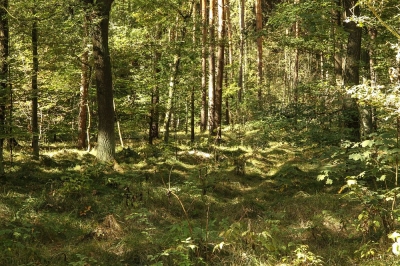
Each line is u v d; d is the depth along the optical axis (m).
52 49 13.84
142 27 18.22
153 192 9.93
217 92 19.64
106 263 5.72
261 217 8.43
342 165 6.77
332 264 5.33
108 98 13.61
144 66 18.88
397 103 4.24
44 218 7.18
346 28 12.48
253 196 10.73
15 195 8.84
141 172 12.43
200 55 17.94
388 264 4.69
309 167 13.13
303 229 6.69
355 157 5.83
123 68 18.66
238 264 5.38
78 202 8.73
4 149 14.40
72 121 22.20
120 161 13.82
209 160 15.18
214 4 20.03
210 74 19.84
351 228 7.00
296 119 11.39
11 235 6.38
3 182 9.79
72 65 15.69
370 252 5.04
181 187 10.80
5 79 10.97
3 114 11.82
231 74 31.86
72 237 6.87
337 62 14.14
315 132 10.75
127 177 11.39
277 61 36.47
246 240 5.90
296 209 8.56
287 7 12.78
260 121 12.16
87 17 13.03
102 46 13.50
